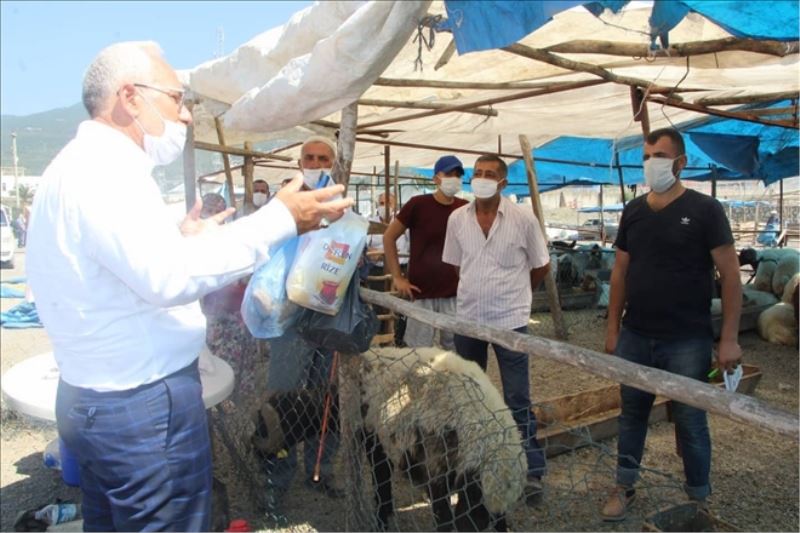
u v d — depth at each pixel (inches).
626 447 120.0
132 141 64.4
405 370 103.4
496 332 75.4
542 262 139.3
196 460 67.7
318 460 115.4
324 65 78.7
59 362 64.6
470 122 275.3
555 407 168.2
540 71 161.9
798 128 227.6
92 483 71.1
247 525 113.1
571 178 623.8
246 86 104.7
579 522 119.8
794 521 124.9
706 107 203.0
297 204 63.9
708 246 108.7
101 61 62.9
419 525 118.7
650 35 77.1
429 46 90.2
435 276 166.6
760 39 97.8
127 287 61.2
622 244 125.2
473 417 92.6
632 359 118.6
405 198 835.4
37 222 61.7
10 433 182.1
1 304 451.5
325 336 88.4
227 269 59.4
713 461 152.9
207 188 530.9
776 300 318.3
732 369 107.4
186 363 67.5
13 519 130.8
